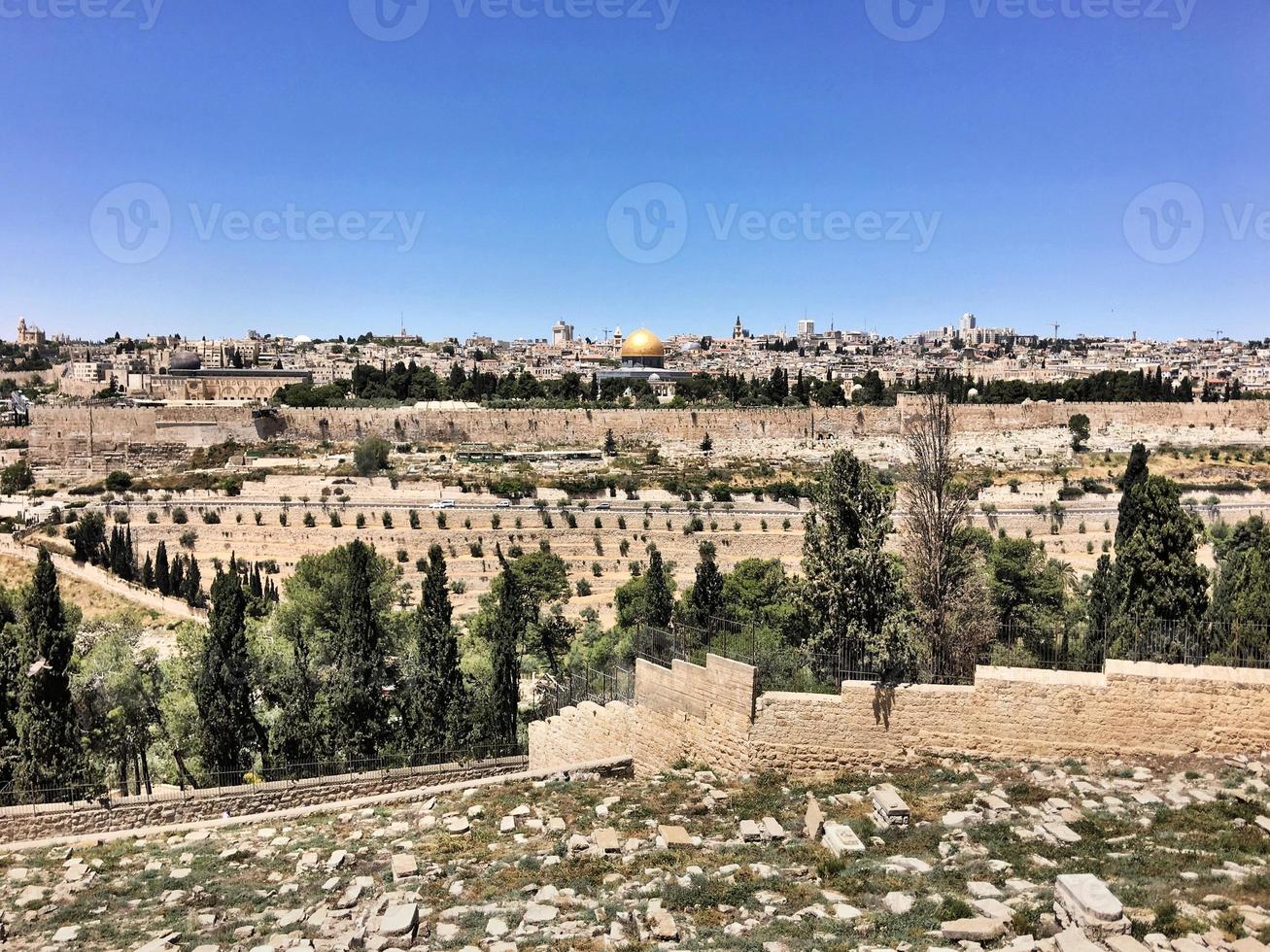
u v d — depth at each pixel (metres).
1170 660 29.66
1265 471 134.88
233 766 37.94
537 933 19.20
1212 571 54.75
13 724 35.50
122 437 159.88
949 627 33.34
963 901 18.70
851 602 32.75
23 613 35.78
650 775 31.75
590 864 22.88
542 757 37.59
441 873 23.22
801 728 28.91
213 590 39.59
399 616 53.75
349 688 38.91
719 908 19.67
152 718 42.12
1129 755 26.47
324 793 34.00
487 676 44.50
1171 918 16.86
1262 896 18.05
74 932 21.38
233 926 21.23
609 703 34.53
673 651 33.59
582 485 124.06
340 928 20.48
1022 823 23.22
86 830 31.48
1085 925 16.48
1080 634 35.75
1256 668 26.78
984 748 27.58
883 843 22.64
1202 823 22.30
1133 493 45.72
